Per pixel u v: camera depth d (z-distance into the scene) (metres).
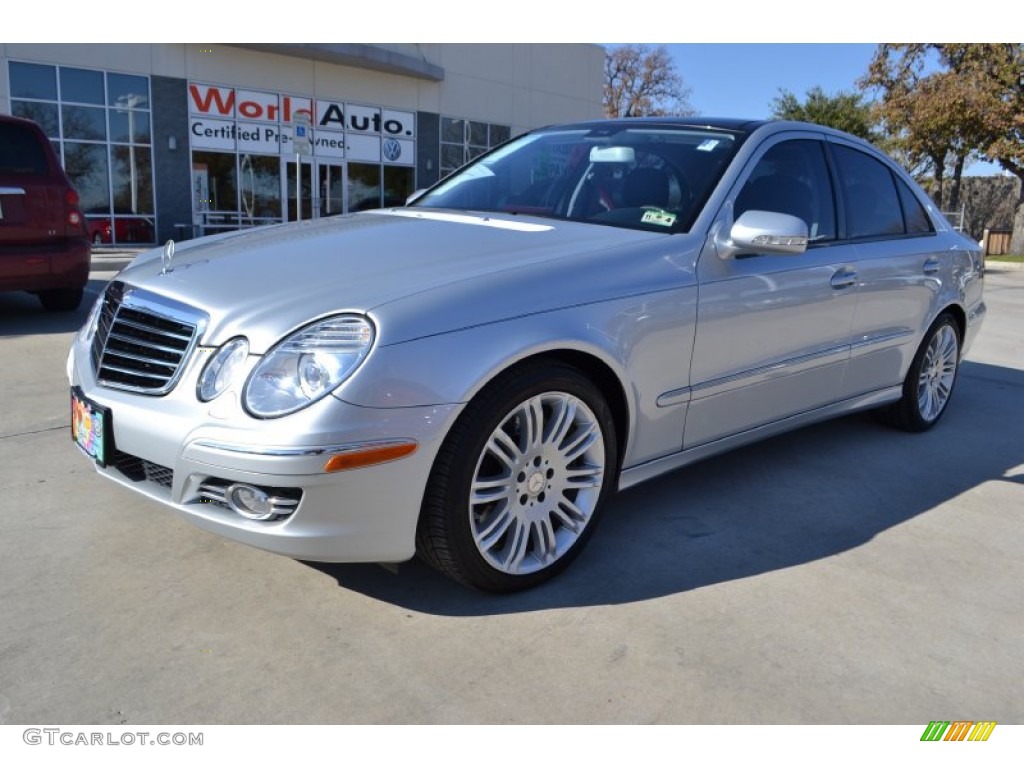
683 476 3.88
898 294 4.17
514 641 2.47
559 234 3.08
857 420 4.99
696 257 3.09
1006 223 30.81
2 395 4.78
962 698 2.30
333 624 2.53
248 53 19.34
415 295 2.44
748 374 3.33
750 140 3.51
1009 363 7.16
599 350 2.71
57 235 6.89
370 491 2.31
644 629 2.56
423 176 23.30
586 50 27.19
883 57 24.58
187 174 18.89
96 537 3.03
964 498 3.76
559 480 2.77
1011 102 21.34
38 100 16.70
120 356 2.66
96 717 2.10
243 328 2.39
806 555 3.11
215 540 3.04
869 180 4.21
